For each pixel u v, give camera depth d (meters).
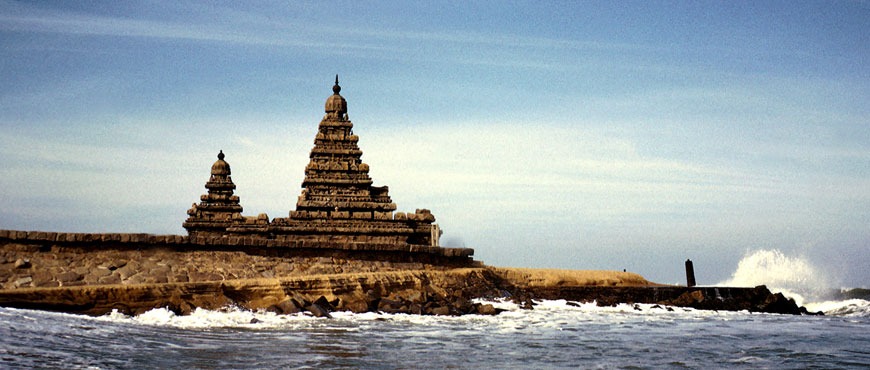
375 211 78.25
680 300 57.44
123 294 37.84
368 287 47.97
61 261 42.06
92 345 30.05
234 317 39.59
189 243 47.09
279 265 49.16
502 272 59.09
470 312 49.09
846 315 58.00
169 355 29.86
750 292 58.16
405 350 33.91
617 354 34.62
